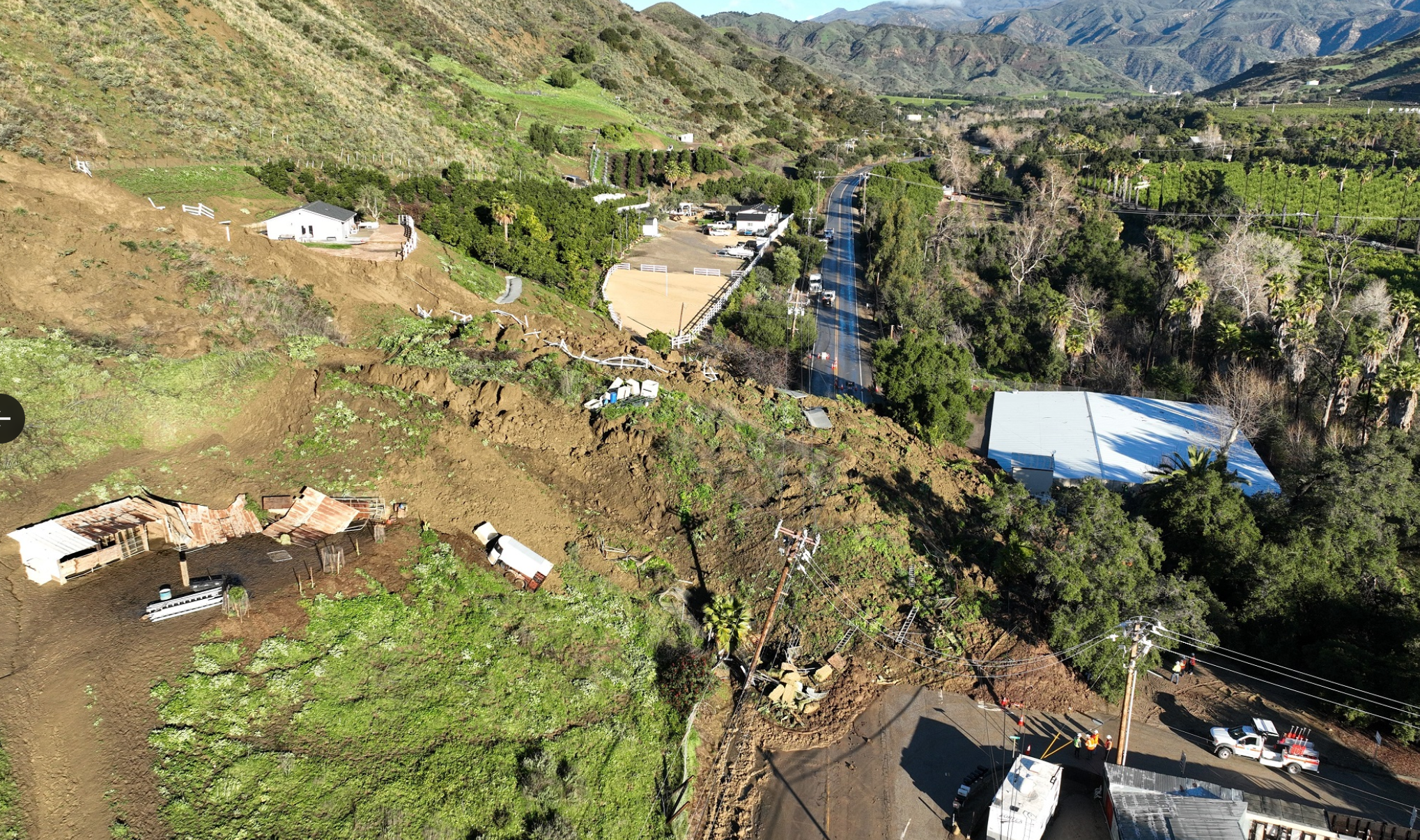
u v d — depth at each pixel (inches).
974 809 1179.3
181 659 1040.8
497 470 1509.6
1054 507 1669.5
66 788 869.2
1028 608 1556.3
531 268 2753.4
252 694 1024.9
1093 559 1530.5
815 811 1172.5
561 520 1510.8
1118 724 1362.0
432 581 1279.5
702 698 1269.7
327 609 1171.3
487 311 2165.4
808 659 1440.7
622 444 1706.4
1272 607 1526.8
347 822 925.8
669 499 1646.2
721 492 1673.2
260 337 1648.6
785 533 1334.9
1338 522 1686.8
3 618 1050.7
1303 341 2817.4
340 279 1977.1
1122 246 4478.3
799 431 2011.6
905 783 1227.2
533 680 1189.7
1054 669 1448.1
